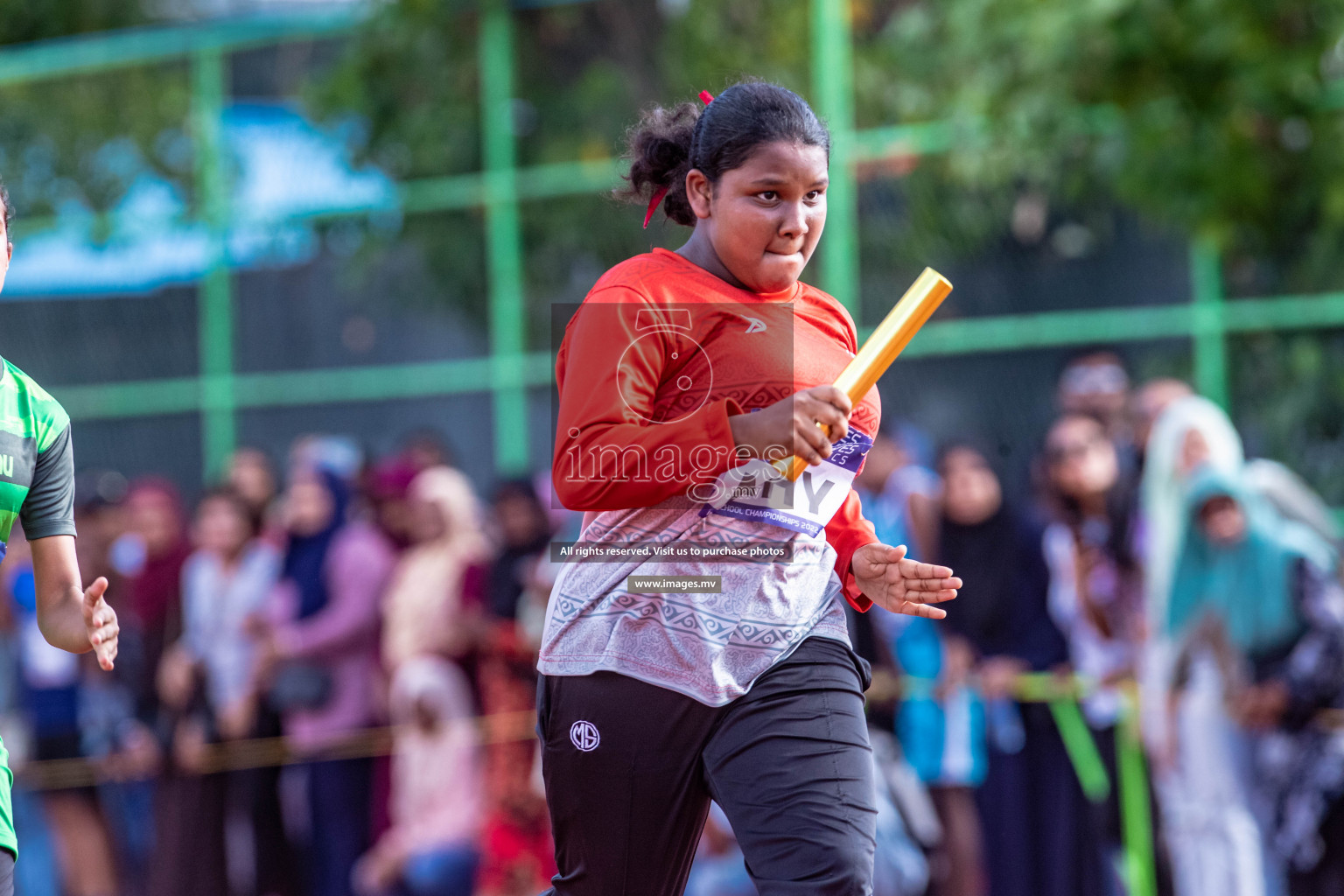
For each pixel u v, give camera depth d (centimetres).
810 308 959
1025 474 2164
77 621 953
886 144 2359
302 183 2792
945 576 956
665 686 920
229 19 2878
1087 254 2303
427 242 2705
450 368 2648
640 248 2595
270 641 2238
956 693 1900
